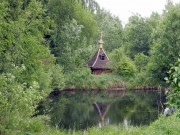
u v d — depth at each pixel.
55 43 43.59
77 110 26.80
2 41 15.86
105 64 51.47
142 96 39.09
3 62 15.78
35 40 21.08
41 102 31.00
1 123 12.30
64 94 39.94
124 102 33.06
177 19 47.09
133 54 61.25
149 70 47.56
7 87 12.55
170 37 46.72
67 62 43.75
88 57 49.69
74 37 43.66
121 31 69.75
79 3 48.22
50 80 29.94
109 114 25.02
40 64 21.89
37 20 22.20
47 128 16.03
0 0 17.88
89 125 19.91
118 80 47.59
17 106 12.59
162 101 33.62
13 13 19.78
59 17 44.38
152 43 57.06
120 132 15.23
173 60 45.84
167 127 11.53
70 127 18.98
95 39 68.69
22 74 19.14
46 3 42.12
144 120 21.81
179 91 6.98
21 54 18.84
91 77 46.28
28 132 13.62
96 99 35.50
